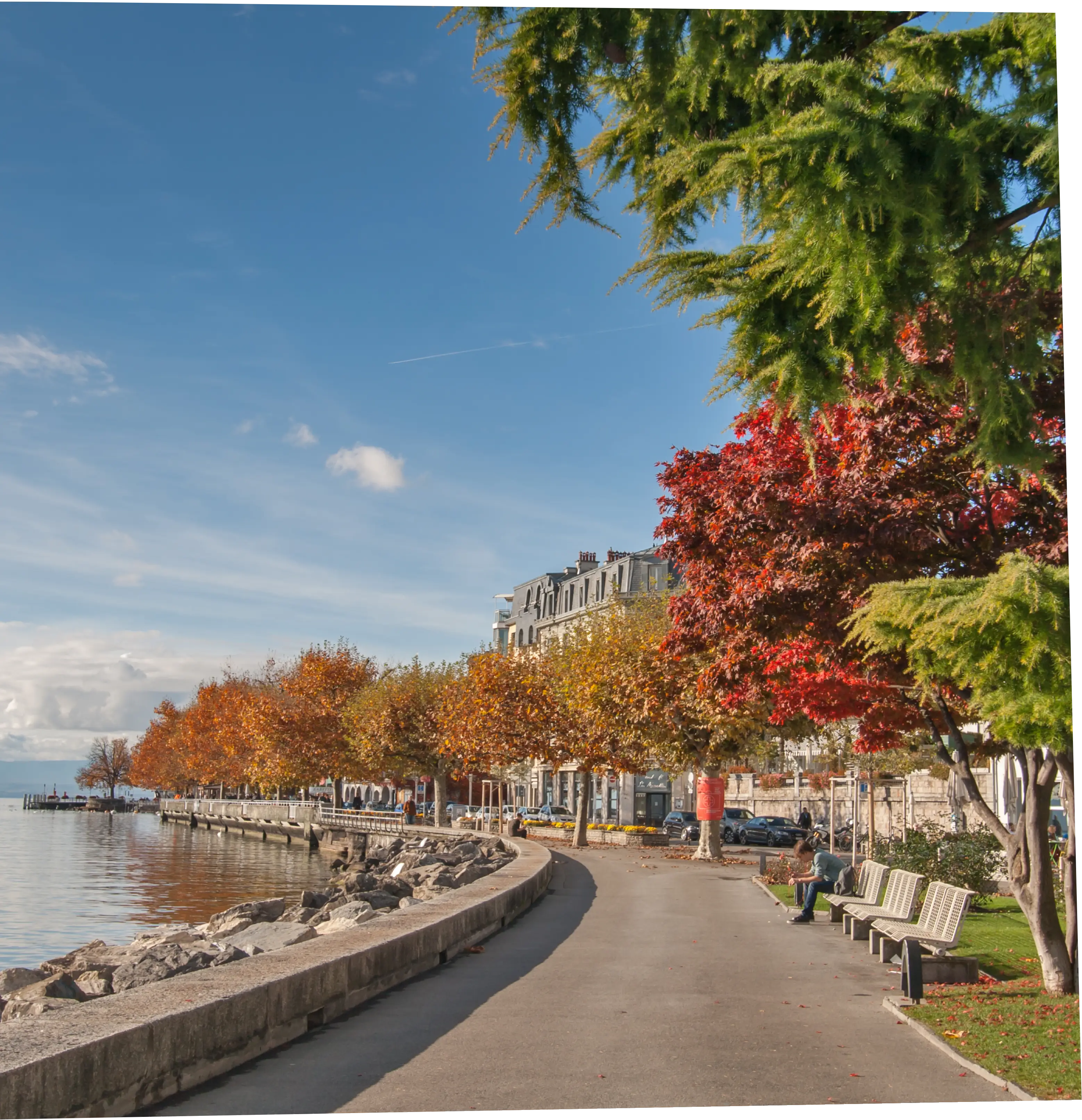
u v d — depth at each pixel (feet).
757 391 23.44
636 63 21.59
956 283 21.98
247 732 309.63
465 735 176.76
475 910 50.90
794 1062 27.27
